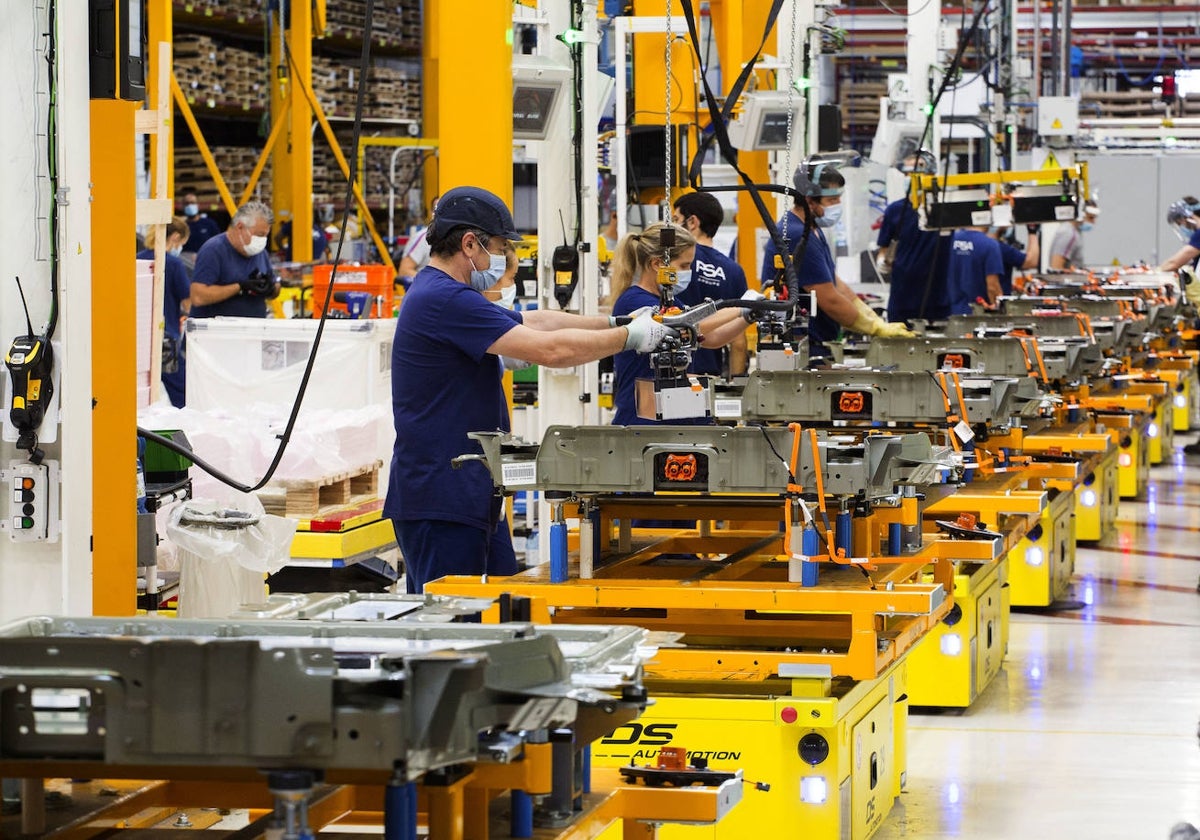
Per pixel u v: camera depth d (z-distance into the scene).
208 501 6.66
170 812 3.88
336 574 9.10
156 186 9.73
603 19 11.16
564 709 3.27
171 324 12.66
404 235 23.67
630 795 4.06
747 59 13.86
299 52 19.38
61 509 5.31
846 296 10.32
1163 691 8.79
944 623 8.33
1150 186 25.66
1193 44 32.16
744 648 6.13
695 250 8.26
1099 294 15.49
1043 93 30.56
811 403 7.71
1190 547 13.16
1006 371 9.48
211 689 2.97
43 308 5.31
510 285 6.64
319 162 23.17
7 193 5.28
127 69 5.39
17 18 5.22
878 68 31.89
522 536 11.76
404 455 6.05
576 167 9.38
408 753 2.92
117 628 3.60
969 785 7.12
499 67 8.48
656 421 7.48
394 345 6.07
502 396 6.18
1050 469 9.86
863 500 5.95
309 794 2.98
